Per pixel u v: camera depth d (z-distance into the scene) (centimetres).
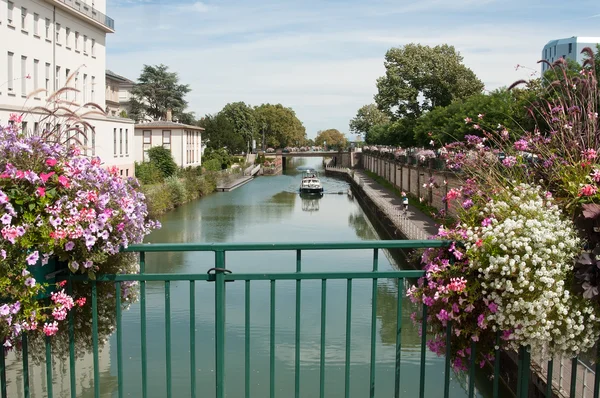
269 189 7731
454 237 425
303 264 2606
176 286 2112
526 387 416
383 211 4100
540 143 539
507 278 394
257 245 415
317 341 1569
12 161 397
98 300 446
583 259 379
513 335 396
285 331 1641
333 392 1279
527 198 451
